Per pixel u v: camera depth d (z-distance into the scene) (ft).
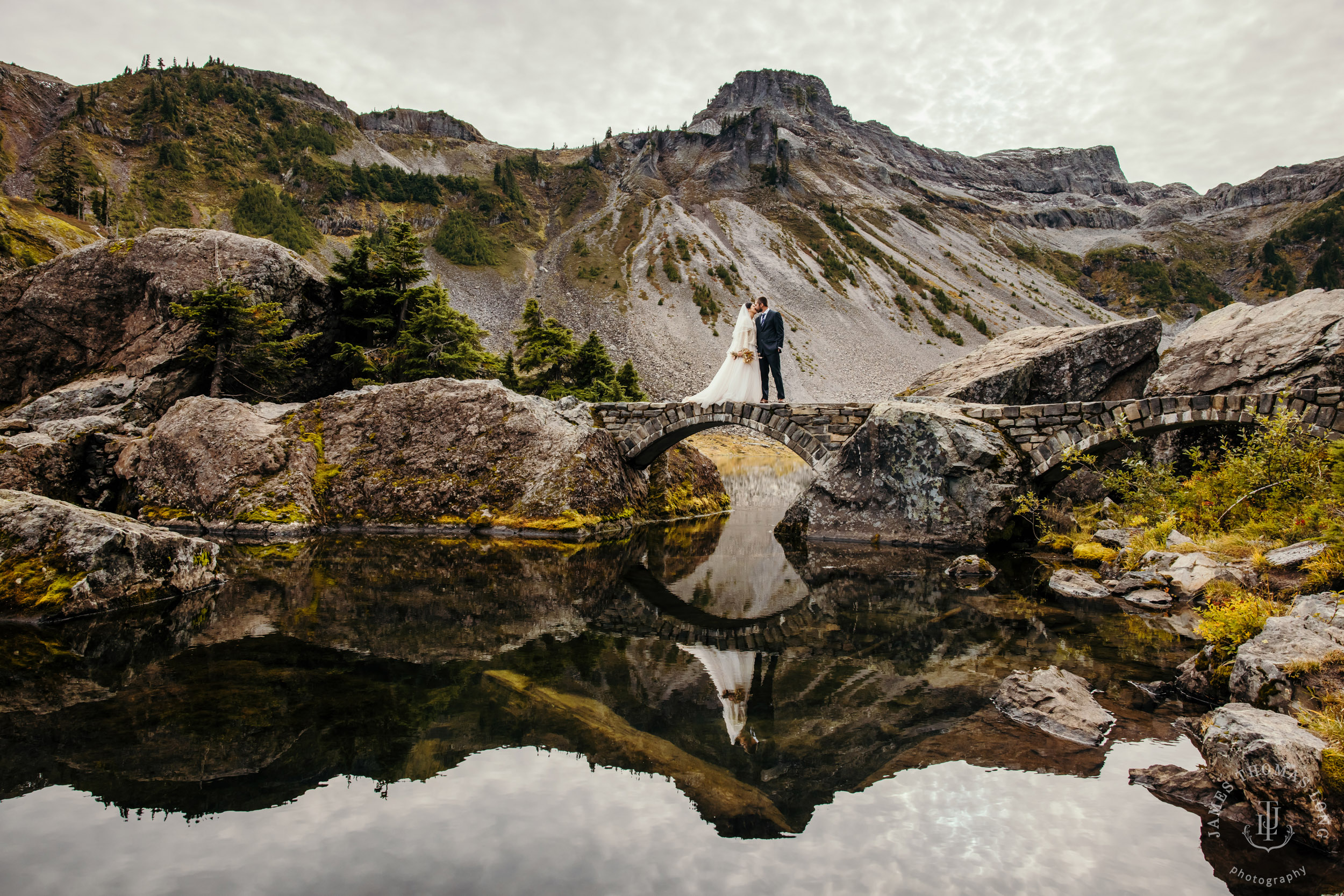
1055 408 56.70
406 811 11.37
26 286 87.40
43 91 631.15
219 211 535.19
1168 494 49.14
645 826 11.13
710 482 98.68
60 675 18.51
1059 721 16.22
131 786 12.05
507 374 151.84
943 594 35.50
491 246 644.69
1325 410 46.19
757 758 14.19
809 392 452.35
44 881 8.90
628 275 619.26
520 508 60.18
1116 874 10.03
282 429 63.31
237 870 9.34
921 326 631.56
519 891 9.02
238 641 22.52
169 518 55.26
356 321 110.83
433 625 25.59
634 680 19.43
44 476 57.52
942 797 12.51
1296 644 16.96
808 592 35.88
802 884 9.40
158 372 83.20
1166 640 25.23
